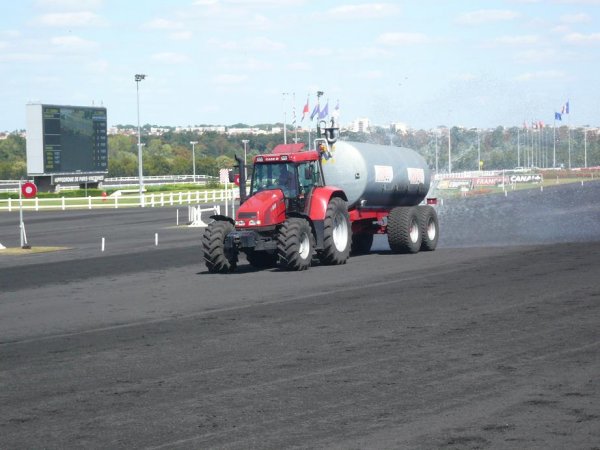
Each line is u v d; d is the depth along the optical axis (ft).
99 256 102.53
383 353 40.01
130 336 47.16
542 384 33.32
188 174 554.46
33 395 33.96
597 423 28.04
